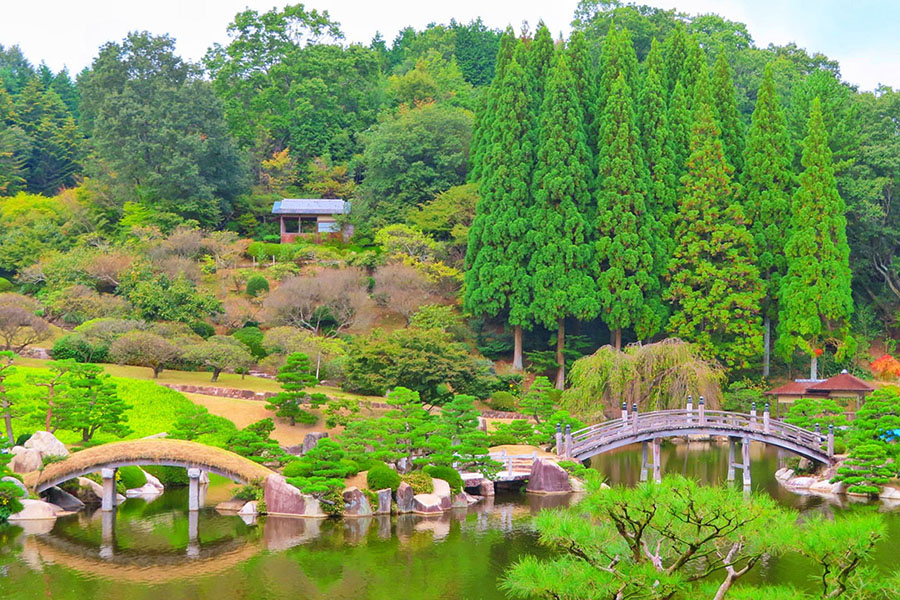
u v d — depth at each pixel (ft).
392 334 190.49
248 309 219.41
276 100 339.98
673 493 53.67
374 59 356.18
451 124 287.07
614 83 235.61
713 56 346.13
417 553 99.04
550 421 156.25
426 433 142.92
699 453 196.95
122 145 276.41
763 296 226.79
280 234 279.69
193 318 206.90
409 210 266.36
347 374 183.93
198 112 281.33
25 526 110.22
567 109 233.55
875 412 148.46
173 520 114.11
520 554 98.73
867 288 260.01
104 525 111.14
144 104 281.13
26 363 178.40
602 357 180.65
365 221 273.95
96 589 85.71
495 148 234.79
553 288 222.69
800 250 226.17
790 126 264.93
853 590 53.47
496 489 140.15
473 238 234.79
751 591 53.36
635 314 222.28
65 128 338.95
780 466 176.65
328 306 218.38
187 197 274.98
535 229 227.61
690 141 245.86
